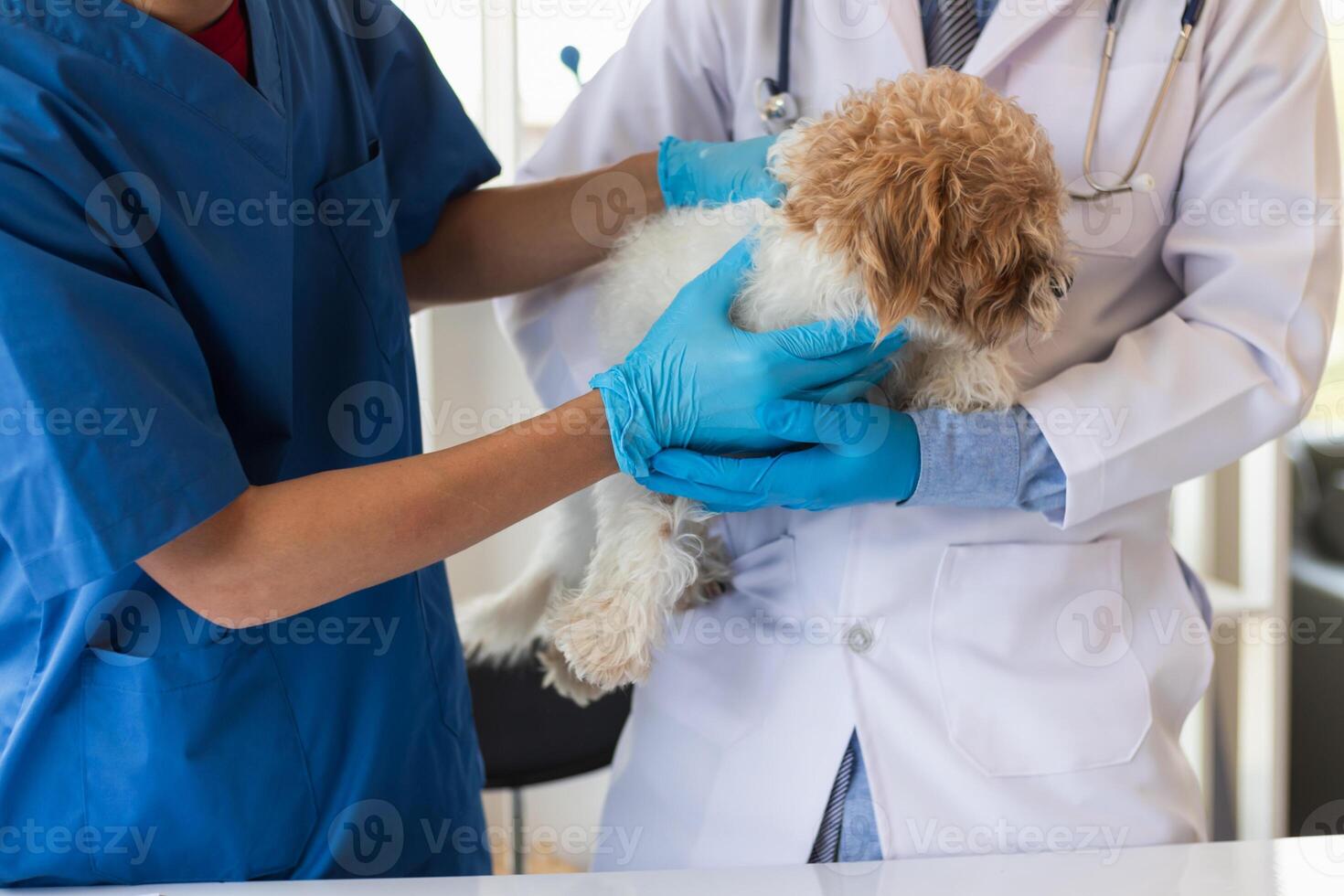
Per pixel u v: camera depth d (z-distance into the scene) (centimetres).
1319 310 103
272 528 83
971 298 94
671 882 88
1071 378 105
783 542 119
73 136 80
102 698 93
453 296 134
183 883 94
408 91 125
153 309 81
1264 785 211
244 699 98
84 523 75
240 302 92
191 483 79
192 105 88
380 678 109
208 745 96
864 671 108
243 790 98
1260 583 210
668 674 123
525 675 188
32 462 74
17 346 73
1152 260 114
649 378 100
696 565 116
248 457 100
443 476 88
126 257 82
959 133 94
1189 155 109
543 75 223
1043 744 104
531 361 138
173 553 82
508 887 87
